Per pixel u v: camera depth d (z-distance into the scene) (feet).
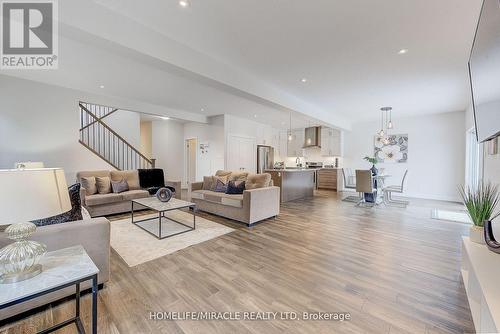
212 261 8.02
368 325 4.96
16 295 3.39
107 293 6.12
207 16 7.18
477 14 6.89
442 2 6.42
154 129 26.61
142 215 14.29
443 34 8.04
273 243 9.75
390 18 7.20
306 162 31.30
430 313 5.32
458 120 19.83
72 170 14.94
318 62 10.39
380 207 17.28
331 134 27.86
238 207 12.64
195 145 26.58
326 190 27.30
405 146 22.63
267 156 29.19
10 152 12.81
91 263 4.42
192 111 21.93
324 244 9.64
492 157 7.90
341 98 16.05
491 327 3.01
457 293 6.10
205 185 16.66
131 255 8.46
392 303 5.71
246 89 11.63
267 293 6.14
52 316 5.22
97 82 13.61
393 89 13.96
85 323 4.99
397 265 7.73
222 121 23.21
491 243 5.32
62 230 5.66
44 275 3.95
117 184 15.30
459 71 11.19
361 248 9.21
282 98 14.44
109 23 6.76
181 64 8.70
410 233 11.09
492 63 4.73
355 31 7.95
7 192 3.19
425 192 21.53
